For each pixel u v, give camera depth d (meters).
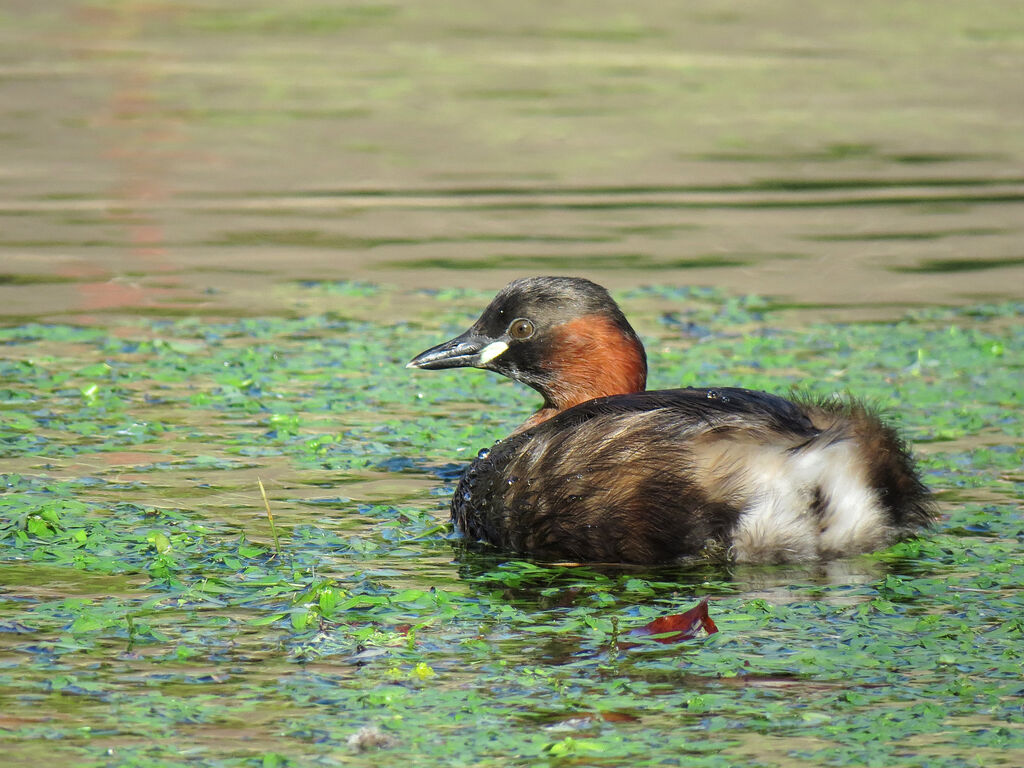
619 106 29.78
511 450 10.21
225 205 22.09
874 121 28.55
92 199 22.23
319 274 18.38
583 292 11.29
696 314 16.59
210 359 14.62
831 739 6.87
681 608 8.66
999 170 24.67
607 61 34.47
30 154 25.16
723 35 37.97
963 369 14.36
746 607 8.60
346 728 6.98
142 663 7.72
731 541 9.38
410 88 31.28
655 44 36.59
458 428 12.58
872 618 8.45
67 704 7.21
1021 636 8.12
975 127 28.02
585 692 7.40
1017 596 8.81
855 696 7.36
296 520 10.30
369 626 8.21
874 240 20.27
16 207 21.62
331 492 10.98
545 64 34.09
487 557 9.76
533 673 7.63
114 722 7.01
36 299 16.98
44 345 15.12
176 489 10.91
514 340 11.30
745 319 16.39
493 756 6.70
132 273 18.28
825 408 10.06
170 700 7.27
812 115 29.09
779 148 26.34
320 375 14.23
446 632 8.25
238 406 13.16
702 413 9.60
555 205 22.33
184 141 26.39
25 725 6.96
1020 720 7.07
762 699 7.33
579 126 28.00
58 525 9.93
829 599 8.80
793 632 8.24
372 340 15.49
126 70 32.66
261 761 6.62
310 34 37.91
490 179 23.97
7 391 13.27
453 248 19.72
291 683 7.49
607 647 8.03
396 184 23.55
